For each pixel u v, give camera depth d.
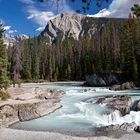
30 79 100.94
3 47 38.22
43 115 29.89
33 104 30.25
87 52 99.69
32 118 28.48
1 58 37.41
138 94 44.50
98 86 68.81
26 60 101.44
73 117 29.34
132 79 67.12
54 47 119.50
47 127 25.00
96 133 22.55
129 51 70.69
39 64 111.44
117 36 87.19
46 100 33.88
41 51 115.62
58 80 104.75
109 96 37.59
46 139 19.86
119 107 31.00
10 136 20.88
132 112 29.53
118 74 70.19
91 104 34.16
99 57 90.44
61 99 39.38
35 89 43.25
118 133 22.08
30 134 21.36
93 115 30.39
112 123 27.11
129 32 72.00
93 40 102.12
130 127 23.20
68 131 23.42
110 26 91.44
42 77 108.00
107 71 78.06
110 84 68.81
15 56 78.19
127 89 55.78
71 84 80.19
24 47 108.94
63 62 108.56
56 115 30.20
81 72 101.62
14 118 27.27
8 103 30.20
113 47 83.62
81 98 40.00
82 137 20.52
